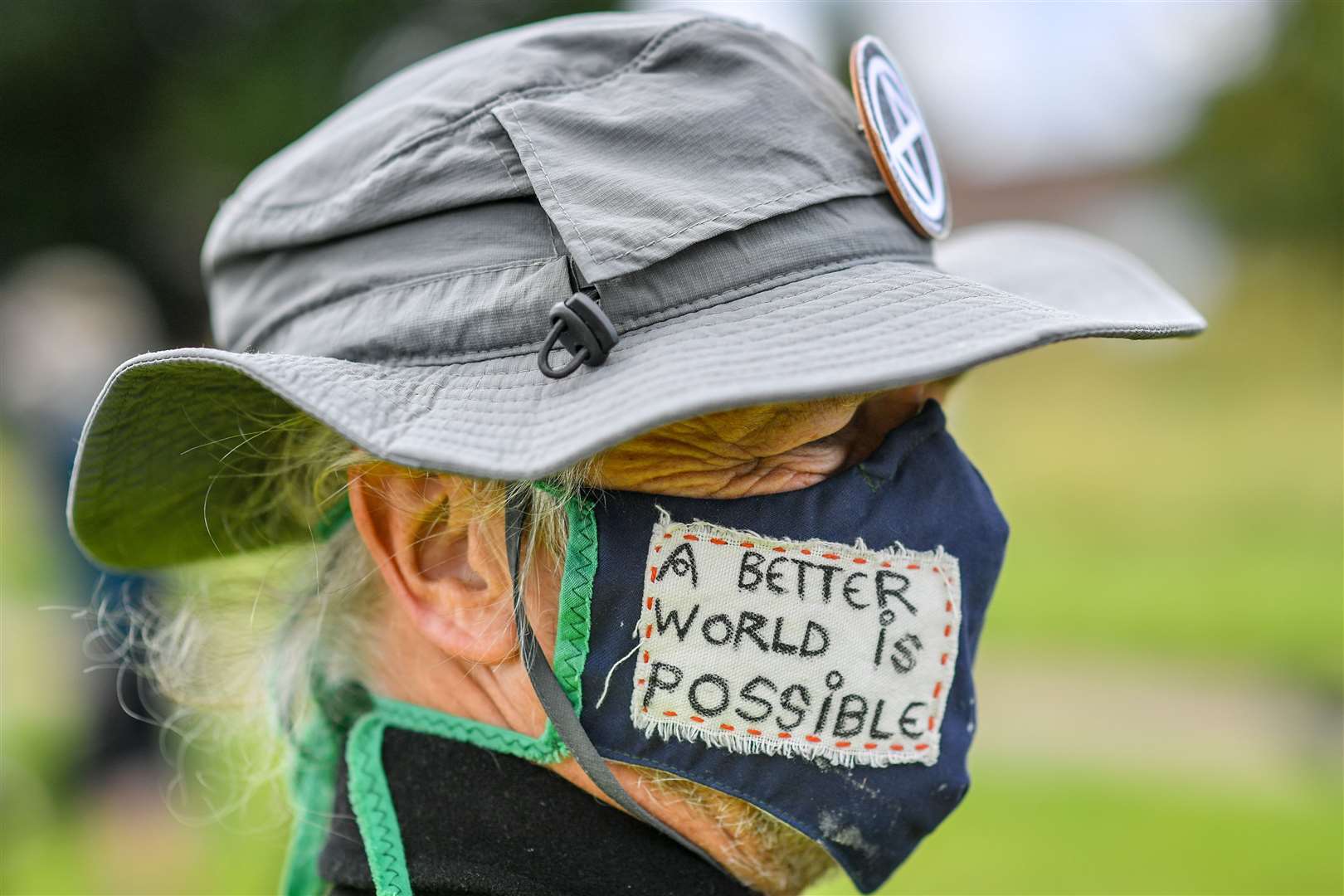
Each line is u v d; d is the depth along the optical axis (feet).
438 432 5.57
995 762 28.68
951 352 5.55
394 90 7.34
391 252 6.67
